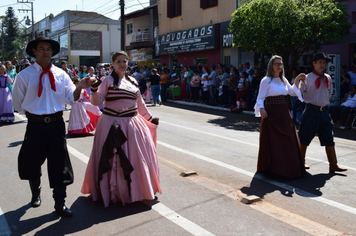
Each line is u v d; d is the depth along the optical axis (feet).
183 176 18.94
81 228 13.10
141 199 14.89
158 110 48.26
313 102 19.58
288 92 19.17
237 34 43.11
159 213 14.26
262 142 18.67
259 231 12.71
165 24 81.10
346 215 14.19
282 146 18.29
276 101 18.40
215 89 52.19
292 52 41.75
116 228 13.06
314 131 19.72
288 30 38.99
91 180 15.39
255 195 16.28
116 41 149.89
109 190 14.89
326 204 15.30
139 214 14.19
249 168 20.52
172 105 55.42
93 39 146.20
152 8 92.94
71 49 143.02
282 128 18.29
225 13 63.26
